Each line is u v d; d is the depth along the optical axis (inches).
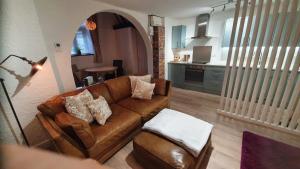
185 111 117.0
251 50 89.0
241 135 85.1
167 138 61.6
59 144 52.5
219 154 71.2
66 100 68.3
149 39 152.9
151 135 64.8
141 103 95.7
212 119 103.9
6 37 62.1
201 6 125.0
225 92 111.6
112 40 225.1
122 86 103.2
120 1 102.8
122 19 206.2
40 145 78.5
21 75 68.2
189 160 52.2
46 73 77.3
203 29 154.8
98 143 61.7
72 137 57.3
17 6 63.8
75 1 89.7
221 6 125.9
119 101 100.4
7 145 11.9
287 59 79.7
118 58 233.1
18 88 68.1
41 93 76.4
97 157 63.1
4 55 62.5
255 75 92.1
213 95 149.3
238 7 86.8
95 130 67.8
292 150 72.1
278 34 79.1
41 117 64.4
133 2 105.7
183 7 125.5
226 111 108.4
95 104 75.3
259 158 67.9
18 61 66.3
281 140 79.7
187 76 167.8
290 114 85.0
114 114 82.4
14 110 64.8
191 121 71.6
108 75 205.8
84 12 95.3
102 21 208.5
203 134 62.9
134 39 206.4
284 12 75.1
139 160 65.0
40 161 11.3
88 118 71.4
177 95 153.4
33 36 70.1
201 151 58.8
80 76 196.4
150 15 145.6
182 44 173.9
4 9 60.5
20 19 65.1
